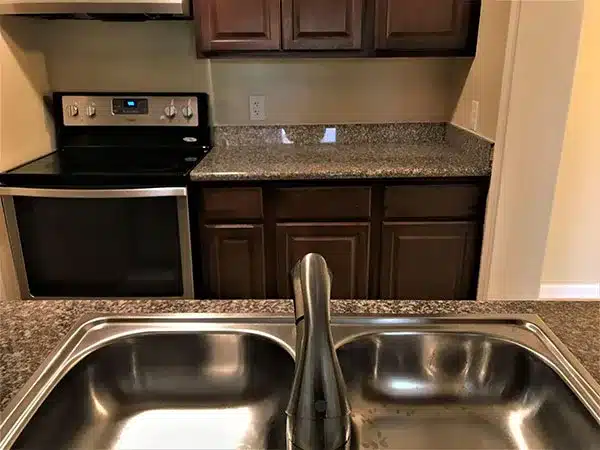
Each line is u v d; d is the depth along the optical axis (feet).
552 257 10.44
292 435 2.39
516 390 3.24
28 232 7.59
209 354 3.36
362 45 7.88
